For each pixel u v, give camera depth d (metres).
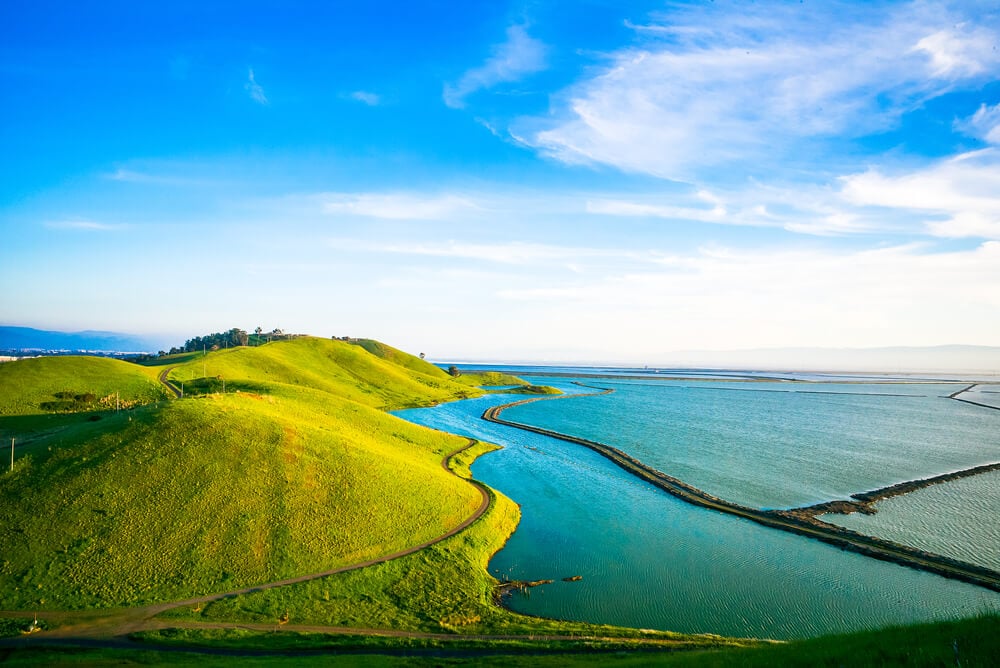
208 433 63.50
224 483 56.00
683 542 62.28
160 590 42.28
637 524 68.06
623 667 27.81
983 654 19.12
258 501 54.78
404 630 40.25
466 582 49.28
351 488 61.50
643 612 46.44
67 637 36.00
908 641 21.89
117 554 44.94
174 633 36.97
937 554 59.31
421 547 54.53
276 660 33.69
